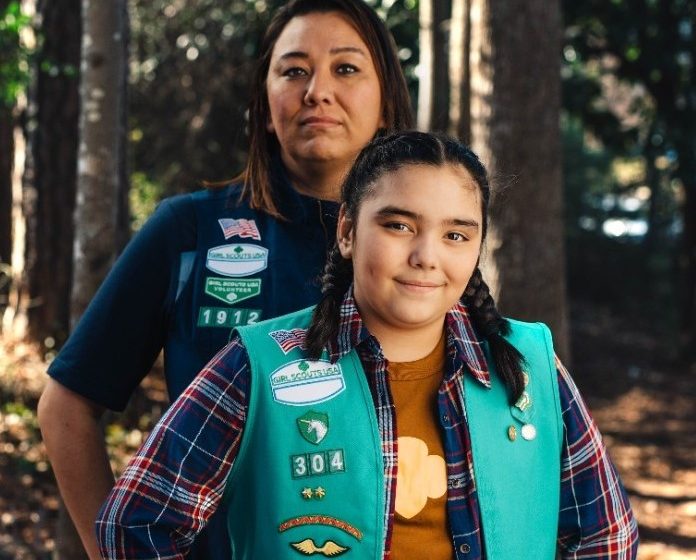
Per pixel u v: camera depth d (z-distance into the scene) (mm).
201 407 1959
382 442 1934
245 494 1960
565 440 2105
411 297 1913
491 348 2053
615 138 15047
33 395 8211
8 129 10648
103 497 2320
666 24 13812
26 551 5484
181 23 11203
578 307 19328
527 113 5578
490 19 5625
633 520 2143
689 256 15578
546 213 5609
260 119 2463
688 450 10898
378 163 1964
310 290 2311
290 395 1942
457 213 1918
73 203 9234
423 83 7465
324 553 1895
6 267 10078
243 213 2385
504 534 1948
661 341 16969
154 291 2328
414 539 1919
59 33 8789
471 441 1963
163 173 11703
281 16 2447
